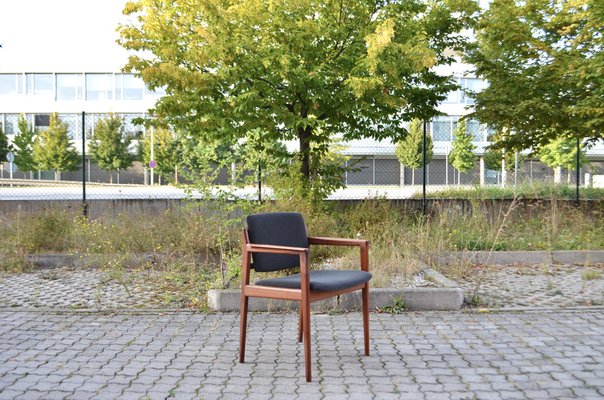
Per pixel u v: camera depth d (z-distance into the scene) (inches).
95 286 273.1
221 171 381.7
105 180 526.0
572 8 432.8
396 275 270.1
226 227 352.8
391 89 394.3
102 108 1530.5
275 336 187.3
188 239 331.3
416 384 141.1
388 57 352.8
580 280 285.6
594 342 178.2
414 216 445.1
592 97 402.0
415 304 225.3
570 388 138.1
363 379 145.0
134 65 382.6
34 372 151.5
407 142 495.2
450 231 371.2
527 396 132.8
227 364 158.4
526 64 455.8
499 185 511.5
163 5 380.5
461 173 515.2
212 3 347.9
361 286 163.5
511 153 504.7
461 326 199.0
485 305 231.1
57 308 228.2
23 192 517.0
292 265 173.0
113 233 349.1
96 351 171.0
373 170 494.6
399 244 328.2
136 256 329.1
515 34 420.2
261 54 366.6
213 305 225.9
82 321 208.4
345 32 379.9
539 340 180.9
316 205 366.0
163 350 172.1
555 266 328.5
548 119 427.8
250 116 386.3
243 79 374.3
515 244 363.3
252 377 147.3
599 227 408.5
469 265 318.0
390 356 165.0
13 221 377.1
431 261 313.1
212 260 335.3
